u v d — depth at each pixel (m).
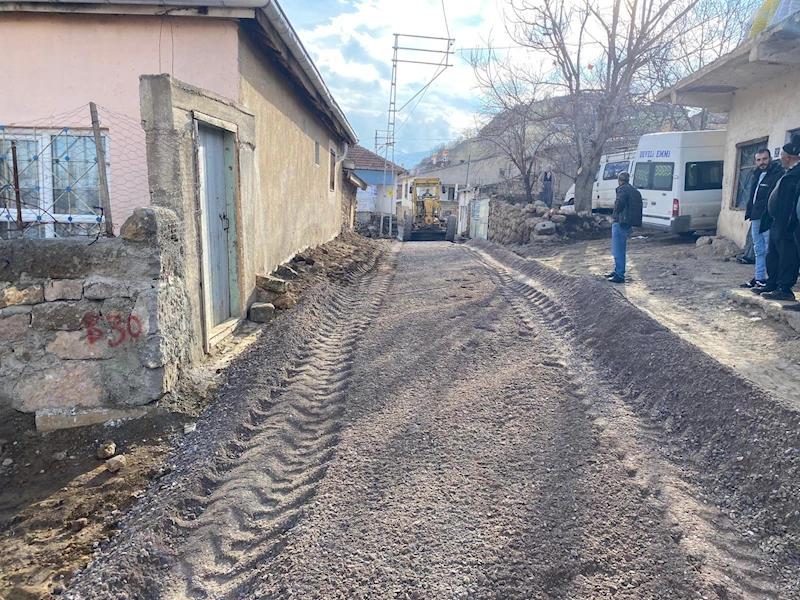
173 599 3.07
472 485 3.85
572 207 18.70
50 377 4.69
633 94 17.72
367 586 2.99
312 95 10.25
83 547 3.50
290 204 10.06
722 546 3.18
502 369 5.79
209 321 6.36
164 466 4.29
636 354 5.52
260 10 6.68
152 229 4.68
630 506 3.52
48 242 4.65
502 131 21.66
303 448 4.50
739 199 11.27
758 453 3.73
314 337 7.07
